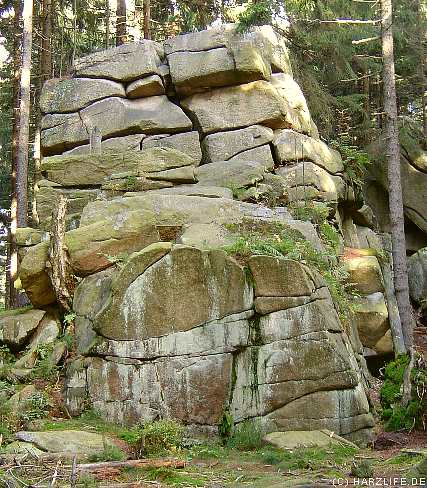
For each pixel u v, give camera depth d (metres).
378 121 21.75
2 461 6.56
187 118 15.02
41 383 9.36
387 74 13.51
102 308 9.07
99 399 8.79
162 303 8.88
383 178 17.95
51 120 15.68
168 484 6.13
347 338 9.59
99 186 13.30
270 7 15.51
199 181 13.19
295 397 8.55
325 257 11.26
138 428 8.25
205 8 20.78
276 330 8.73
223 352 8.68
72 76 16.19
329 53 19.08
